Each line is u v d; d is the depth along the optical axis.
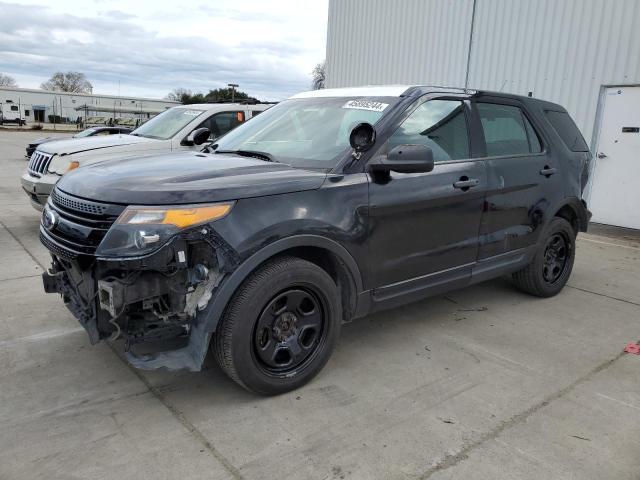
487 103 4.25
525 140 4.56
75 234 2.81
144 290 2.65
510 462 2.54
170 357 2.78
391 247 3.44
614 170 8.48
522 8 9.38
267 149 3.71
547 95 9.20
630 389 3.29
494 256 4.24
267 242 2.82
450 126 3.88
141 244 2.56
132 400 2.99
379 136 3.40
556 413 2.98
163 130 7.65
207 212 2.67
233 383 3.21
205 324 2.74
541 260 4.74
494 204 4.10
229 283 2.74
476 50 10.21
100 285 2.63
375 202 3.28
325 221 3.04
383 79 12.20
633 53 8.02
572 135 5.12
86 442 2.60
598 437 2.76
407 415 2.92
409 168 3.17
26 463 2.43
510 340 4.00
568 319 4.48
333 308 3.19
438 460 2.54
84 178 3.07
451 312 4.55
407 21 11.48
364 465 2.49
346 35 13.02
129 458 2.49
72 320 4.08
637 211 8.30
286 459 2.52
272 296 2.91
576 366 3.59
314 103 4.07
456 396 3.14
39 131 46.12
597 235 8.00
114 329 2.75
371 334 4.03
